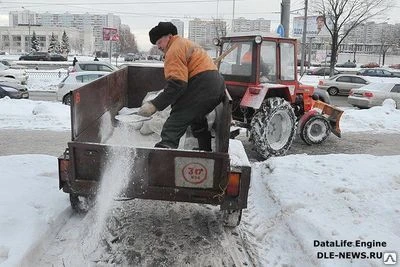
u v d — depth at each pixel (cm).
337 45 3161
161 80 717
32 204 473
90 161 411
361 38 8094
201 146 522
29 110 1266
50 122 1092
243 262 402
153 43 466
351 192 549
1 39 10938
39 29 10725
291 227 461
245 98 834
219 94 462
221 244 436
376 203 511
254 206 544
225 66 902
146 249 416
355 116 1316
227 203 412
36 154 718
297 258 405
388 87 1812
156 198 410
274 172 629
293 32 2970
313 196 534
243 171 410
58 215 453
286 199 524
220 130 458
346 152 915
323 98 1159
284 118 848
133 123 576
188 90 455
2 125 1050
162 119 564
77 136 437
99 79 520
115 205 511
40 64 4341
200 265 393
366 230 440
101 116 536
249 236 459
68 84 1563
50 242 416
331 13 3119
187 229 466
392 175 620
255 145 827
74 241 422
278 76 875
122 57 7200
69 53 9638
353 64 6069
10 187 516
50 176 581
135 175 405
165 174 403
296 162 678
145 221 479
